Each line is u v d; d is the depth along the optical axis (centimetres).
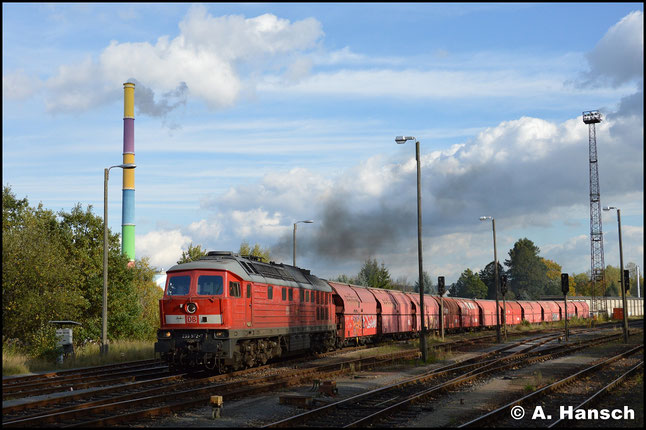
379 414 1518
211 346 2348
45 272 3384
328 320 3591
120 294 4147
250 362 2575
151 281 5144
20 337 3372
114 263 4203
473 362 3019
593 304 11100
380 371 2581
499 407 1695
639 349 3841
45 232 3706
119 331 4075
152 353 3325
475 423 1415
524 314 8150
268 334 2708
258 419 1515
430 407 1669
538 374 2328
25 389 2012
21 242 3478
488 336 5481
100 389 1912
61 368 2706
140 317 4309
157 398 1734
